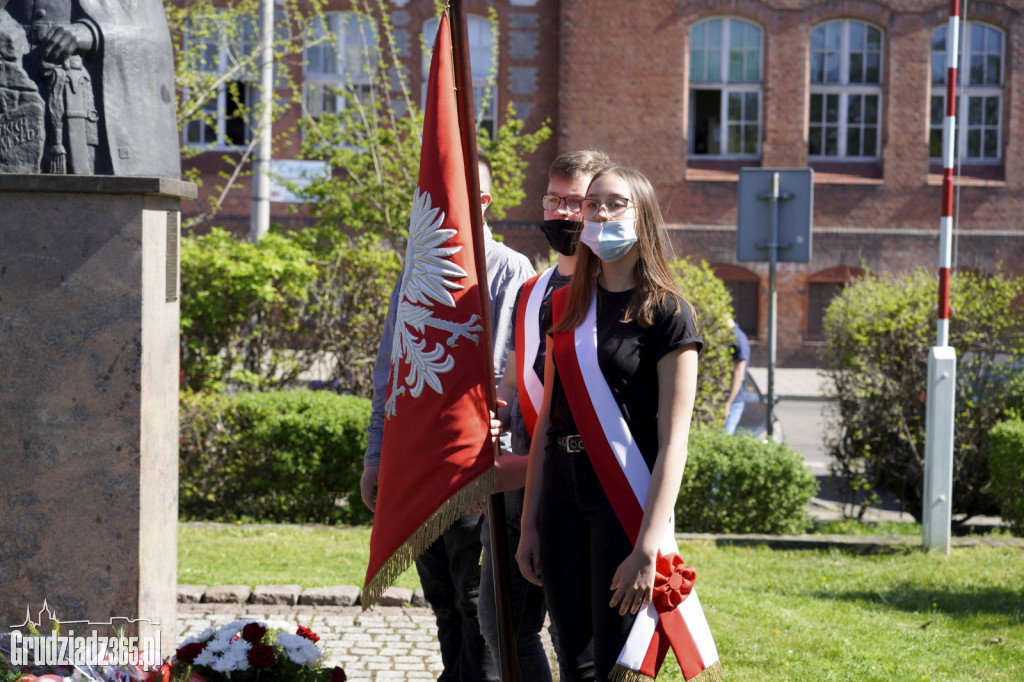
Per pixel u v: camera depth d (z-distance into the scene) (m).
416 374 3.03
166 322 3.67
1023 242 23.00
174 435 3.80
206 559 6.28
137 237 3.40
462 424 2.97
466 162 3.11
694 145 23.58
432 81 3.15
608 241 2.79
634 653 2.68
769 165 23.19
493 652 3.56
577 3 22.56
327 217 12.93
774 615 5.21
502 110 23.06
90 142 3.48
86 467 3.42
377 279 9.50
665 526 2.71
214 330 9.50
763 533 7.29
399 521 2.98
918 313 8.53
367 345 9.40
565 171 3.32
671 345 2.76
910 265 23.12
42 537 3.43
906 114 23.06
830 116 23.47
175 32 12.54
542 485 2.97
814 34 23.30
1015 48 22.95
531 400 3.22
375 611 5.35
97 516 3.42
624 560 2.72
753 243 8.38
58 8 3.47
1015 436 7.51
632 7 22.64
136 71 3.58
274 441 7.50
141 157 3.58
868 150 23.47
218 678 3.41
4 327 3.41
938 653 4.77
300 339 9.57
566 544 2.88
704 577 6.14
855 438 8.71
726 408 8.65
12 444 3.42
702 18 22.95
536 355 3.23
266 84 12.98
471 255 3.06
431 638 4.95
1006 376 8.41
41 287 3.40
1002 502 7.74
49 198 3.39
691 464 7.21
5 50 3.40
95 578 3.43
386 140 13.21
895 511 8.91
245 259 9.34
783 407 17.22
